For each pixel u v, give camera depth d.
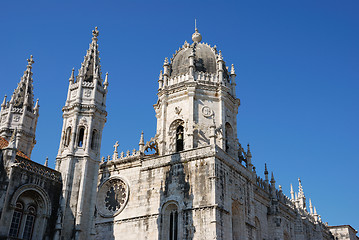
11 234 38.25
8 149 39.31
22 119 57.41
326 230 94.75
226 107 58.81
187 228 47.06
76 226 41.38
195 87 57.09
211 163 49.22
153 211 50.69
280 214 65.50
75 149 45.19
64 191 42.50
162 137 56.12
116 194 55.69
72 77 49.75
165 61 61.53
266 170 67.50
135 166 55.12
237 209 52.56
